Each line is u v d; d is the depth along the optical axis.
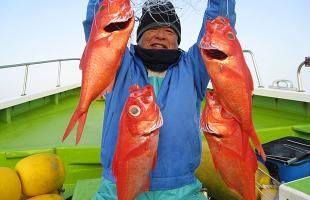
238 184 1.74
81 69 1.71
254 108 5.57
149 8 2.05
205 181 2.96
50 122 4.72
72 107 5.97
